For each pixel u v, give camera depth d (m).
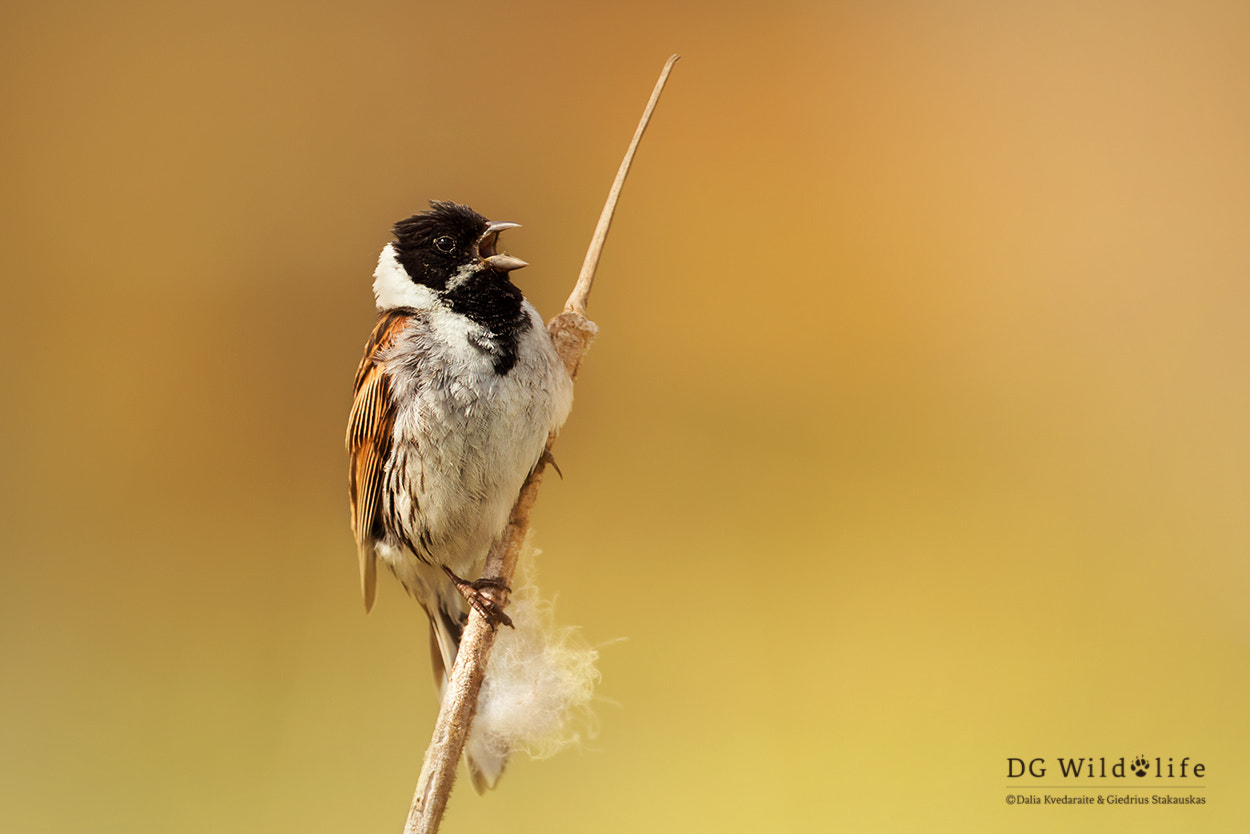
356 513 4.33
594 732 4.43
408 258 4.32
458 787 4.41
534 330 4.31
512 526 4.31
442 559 4.32
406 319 4.32
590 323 4.32
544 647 4.31
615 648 4.46
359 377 4.32
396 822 4.41
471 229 4.32
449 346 4.31
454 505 4.31
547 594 4.49
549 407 4.31
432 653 4.33
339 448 4.87
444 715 4.28
